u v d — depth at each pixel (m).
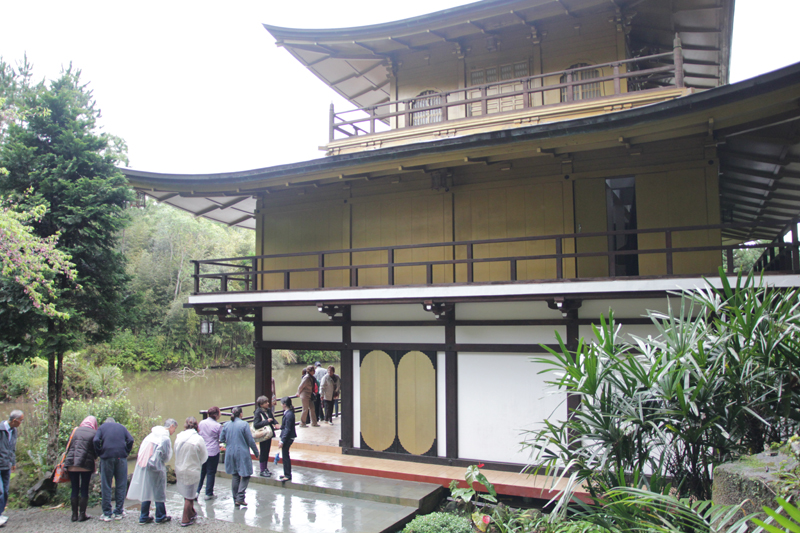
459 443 10.90
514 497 9.58
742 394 5.28
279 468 11.25
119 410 15.23
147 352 40.09
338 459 11.48
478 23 13.72
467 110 14.29
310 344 12.72
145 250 45.09
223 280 12.78
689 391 5.20
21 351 10.87
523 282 9.57
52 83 12.16
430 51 15.03
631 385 5.47
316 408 15.77
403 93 15.35
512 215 11.27
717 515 3.51
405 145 10.27
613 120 8.63
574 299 9.50
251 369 44.38
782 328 5.43
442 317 10.88
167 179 12.62
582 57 13.29
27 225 11.10
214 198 15.16
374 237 12.63
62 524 8.48
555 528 5.86
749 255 27.41
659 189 10.15
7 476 8.88
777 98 7.64
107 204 11.93
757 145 9.91
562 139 9.21
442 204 11.95
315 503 9.39
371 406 11.82
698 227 8.70
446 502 9.91
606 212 10.58
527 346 10.45
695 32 14.16
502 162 11.39
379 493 9.52
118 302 12.57
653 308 9.62
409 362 11.49
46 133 11.91
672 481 5.66
